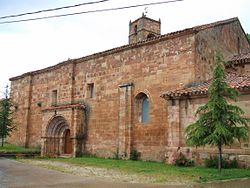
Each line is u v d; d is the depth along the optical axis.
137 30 31.56
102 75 25.97
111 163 19.64
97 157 24.64
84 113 26.69
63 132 28.23
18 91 35.75
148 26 31.19
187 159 17.98
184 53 20.64
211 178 12.55
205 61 21.09
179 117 18.84
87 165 18.67
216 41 22.86
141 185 11.55
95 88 26.36
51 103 30.75
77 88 28.03
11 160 22.14
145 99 22.86
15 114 35.28
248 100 16.02
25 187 11.16
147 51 22.88
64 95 29.12
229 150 16.34
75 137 25.78
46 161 21.38
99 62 26.45
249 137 15.72
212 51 22.08
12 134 35.25
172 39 21.48
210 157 17.09
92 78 26.80
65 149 28.06
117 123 23.97
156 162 20.25
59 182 12.29
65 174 14.70
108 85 25.31
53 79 31.02
